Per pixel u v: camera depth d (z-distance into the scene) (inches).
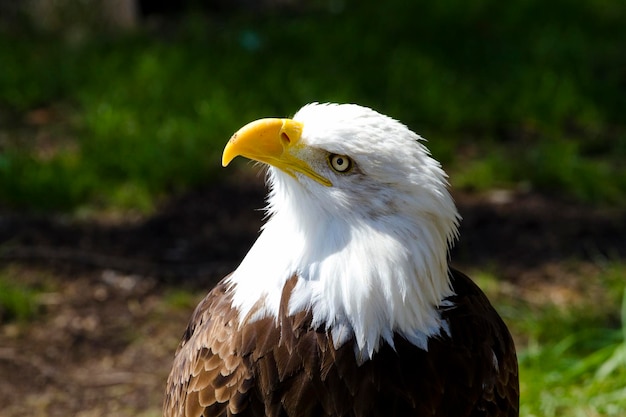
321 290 219.1
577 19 758.5
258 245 230.5
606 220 492.4
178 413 237.1
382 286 216.4
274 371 222.1
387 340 220.5
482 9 765.9
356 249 217.3
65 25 724.0
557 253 461.7
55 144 557.6
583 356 385.4
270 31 706.8
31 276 441.4
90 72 632.4
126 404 366.9
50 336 405.4
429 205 217.6
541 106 598.2
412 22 733.9
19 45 684.1
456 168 538.9
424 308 223.3
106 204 499.5
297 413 222.1
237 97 589.6
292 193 221.6
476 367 230.2
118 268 449.4
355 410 221.6
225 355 226.2
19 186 498.3
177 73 618.5
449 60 665.0
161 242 469.4
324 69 638.5
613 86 631.2
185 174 516.1
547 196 514.6
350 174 217.3
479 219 489.1
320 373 220.7
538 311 414.3
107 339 404.5
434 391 224.1
